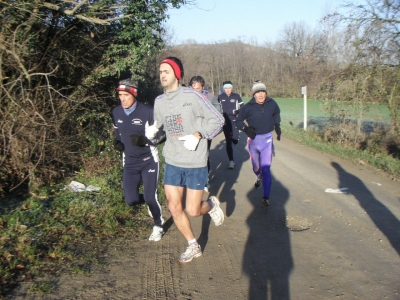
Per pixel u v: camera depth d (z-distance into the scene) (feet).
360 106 37.91
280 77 155.43
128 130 15.05
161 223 16.11
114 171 24.44
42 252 13.69
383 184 25.18
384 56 35.09
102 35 29.58
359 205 20.56
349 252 14.74
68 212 17.60
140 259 14.11
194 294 11.75
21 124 19.38
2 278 11.72
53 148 21.56
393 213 19.16
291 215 19.10
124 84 14.57
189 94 12.96
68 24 26.71
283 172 29.19
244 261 14.07
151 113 14.89
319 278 12.76
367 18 34.86
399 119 35.19
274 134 56.08
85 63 28.78
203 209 14.28
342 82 38.37
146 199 15.56
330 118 42.96
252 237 16.35
